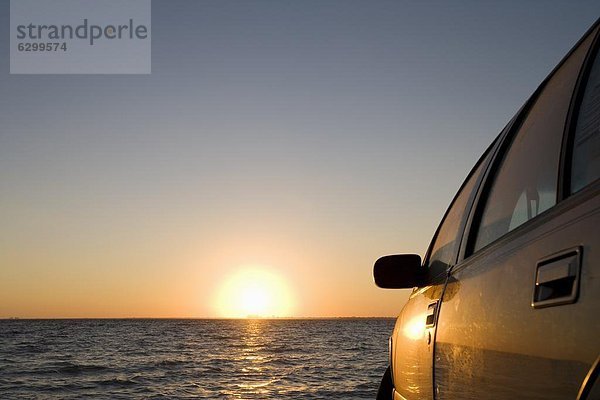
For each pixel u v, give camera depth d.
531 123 2.36
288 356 45.19
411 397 3.15
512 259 1.82
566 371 1.31
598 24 2.00
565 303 1.37
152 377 29.83
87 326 149.38
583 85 1.88
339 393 23.09
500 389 1.72
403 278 3.39
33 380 28.70
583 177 1.61
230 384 26.55
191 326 156.25
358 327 148.38
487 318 1.90
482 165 3.01
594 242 1.31
